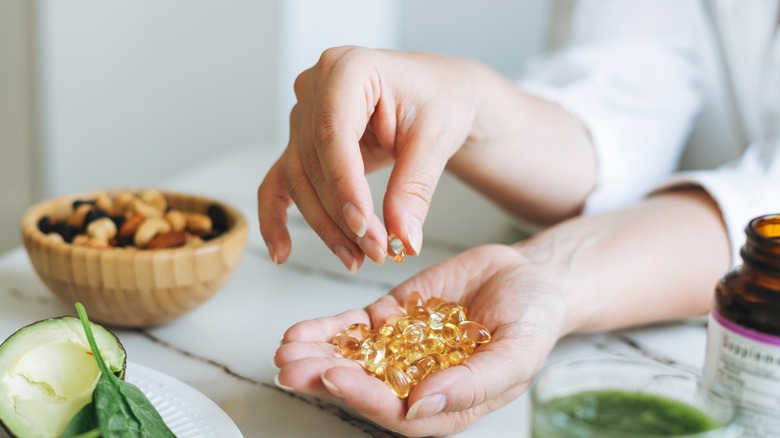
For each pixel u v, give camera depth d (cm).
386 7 177
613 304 63
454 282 59
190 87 171
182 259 61
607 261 64
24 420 48
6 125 170
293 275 74
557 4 110
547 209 80
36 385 50
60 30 167
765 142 80
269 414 56
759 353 48
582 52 94
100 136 176
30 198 176
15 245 177
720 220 68
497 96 71
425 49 178
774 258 48
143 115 175
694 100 91
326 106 54
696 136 96
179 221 67
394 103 59
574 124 82
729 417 43
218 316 67
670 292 65
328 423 56
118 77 172
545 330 54
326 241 56
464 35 173
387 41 181
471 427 55
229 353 62
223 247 63
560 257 64
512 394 54
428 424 52
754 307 48
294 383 49
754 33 85
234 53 167
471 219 87
